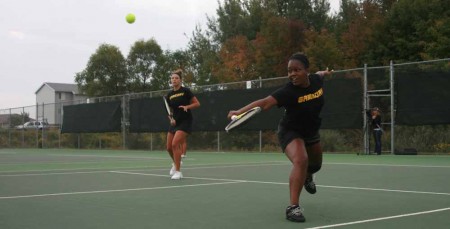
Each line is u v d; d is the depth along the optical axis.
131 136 26.66
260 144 20.77
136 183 8.35
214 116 20.98
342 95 17.06
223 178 9.10
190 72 44.00
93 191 7.23
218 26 48.00
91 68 51.03
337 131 18.44
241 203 5.91
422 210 5.30
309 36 34.50
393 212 5.18
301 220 4.66
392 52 30.89
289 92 4.88
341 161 13.35
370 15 33.88
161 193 6.92
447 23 28.14
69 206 5.77
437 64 15.97
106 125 27.59
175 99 9.02
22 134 35.06
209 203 5.93
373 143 17.47
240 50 37.09
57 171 11.45
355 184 7.79
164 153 22.31
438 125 15.70
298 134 5.07
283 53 34.78
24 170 11.94
